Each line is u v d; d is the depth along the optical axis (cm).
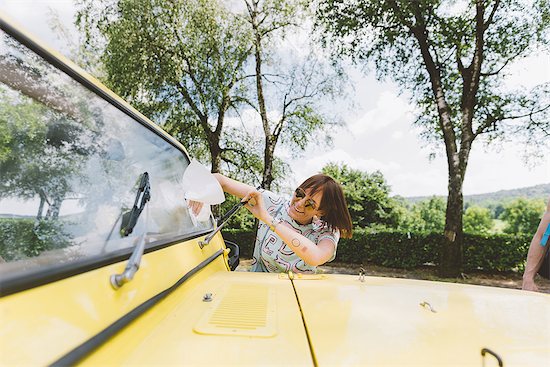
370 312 100
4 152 96
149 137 131
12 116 96
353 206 2030
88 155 99
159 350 70
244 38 1142
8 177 93
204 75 1134
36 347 53
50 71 89
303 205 192
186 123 1240
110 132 105
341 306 104
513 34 1057
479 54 1020
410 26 1050
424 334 85
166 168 144
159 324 83
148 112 1137
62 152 96
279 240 205
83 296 67
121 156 109
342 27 1107
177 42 1105
